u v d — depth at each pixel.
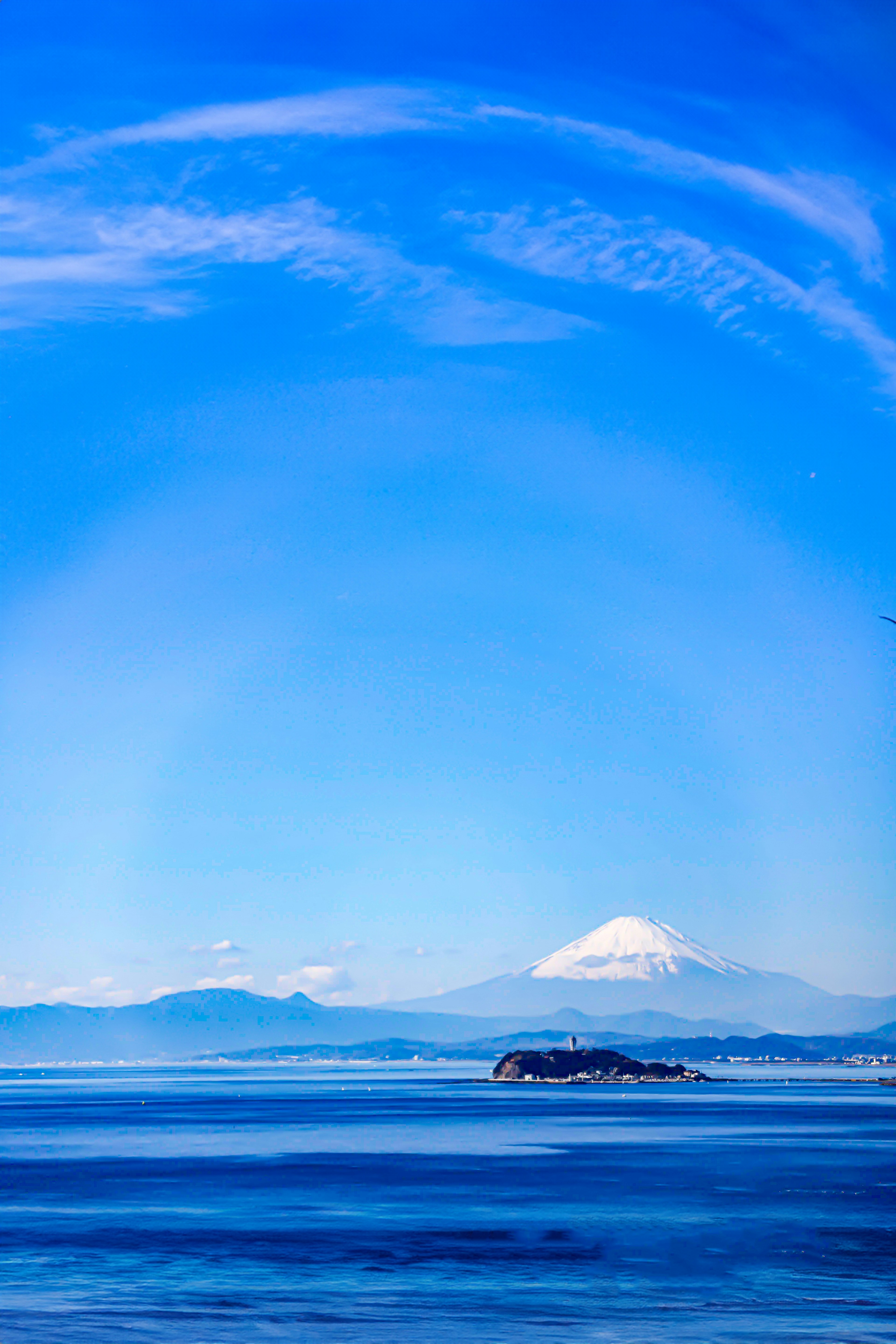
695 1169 82.75
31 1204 64.06
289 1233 53.00
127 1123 149.38
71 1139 118.19
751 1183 73.75
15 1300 37.97
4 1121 156.88
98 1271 43.50
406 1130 132.25
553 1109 188.38
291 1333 33.03
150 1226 55.59
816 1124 139.38
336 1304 37.34
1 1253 47.88
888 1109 182.38
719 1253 47.47
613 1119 154.12
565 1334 33.00
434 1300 38.00
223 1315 35.62
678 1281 41.44
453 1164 88.25
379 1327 33.88
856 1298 38.31
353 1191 70.19
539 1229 53.97
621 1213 59.59
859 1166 84.38
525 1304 37.41
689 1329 33.62
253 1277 42.38
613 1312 36.09
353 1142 112.94
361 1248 49.16
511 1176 79.00
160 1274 42.78
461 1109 188.62
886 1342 31.78
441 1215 58.97
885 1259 45.72
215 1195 68.38
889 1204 62.69
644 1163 88.56
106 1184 75.12
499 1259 46.22
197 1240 51.16
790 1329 33.56
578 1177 78.31
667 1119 154.00
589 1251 48.03
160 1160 93.19
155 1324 34.19
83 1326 33.88
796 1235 51.94
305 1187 72.88
